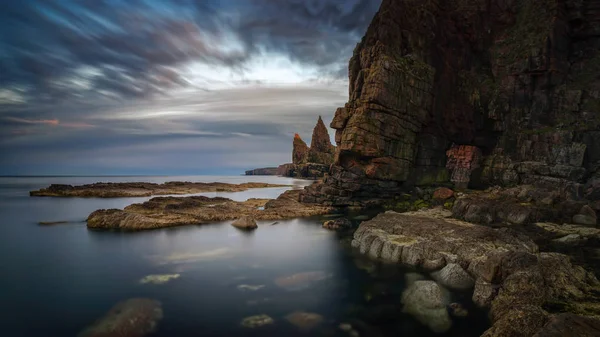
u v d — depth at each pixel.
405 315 14.23
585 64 46.88
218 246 26.03
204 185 99.94
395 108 42.44
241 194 76.75
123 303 15.35
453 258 19.39
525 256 15.88
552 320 10.15
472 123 49.00
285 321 13.73
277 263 21.70
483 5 51.38
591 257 20.98
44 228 32.72
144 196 68.25
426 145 48.00
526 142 45.16
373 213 40.59
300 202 47.16
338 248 25.44
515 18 51.47
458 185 49.06
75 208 47.56
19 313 14.41
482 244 20.41
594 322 9.76
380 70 40.69
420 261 20.64
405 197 44.03
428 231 24.09
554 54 45.75
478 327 13.05
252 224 33.16
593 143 40.84
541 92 46.81
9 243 26.66
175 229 32.38
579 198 36.44
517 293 13.92
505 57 50.16
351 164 44.25
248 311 14.66
